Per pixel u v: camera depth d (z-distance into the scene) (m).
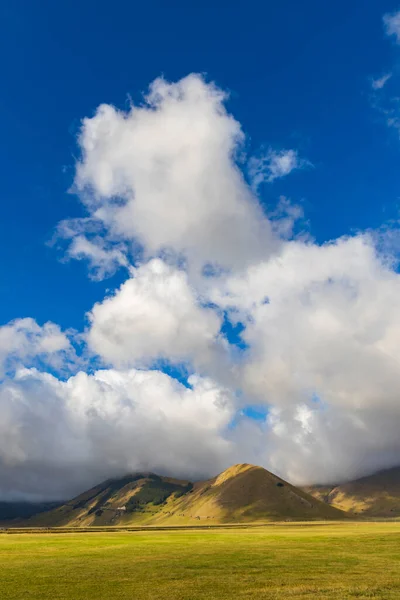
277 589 50.97
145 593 49.53
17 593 50.47
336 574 62.50
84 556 89.94
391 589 50.34
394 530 193.38
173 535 185.12
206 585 54.22
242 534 187.50
